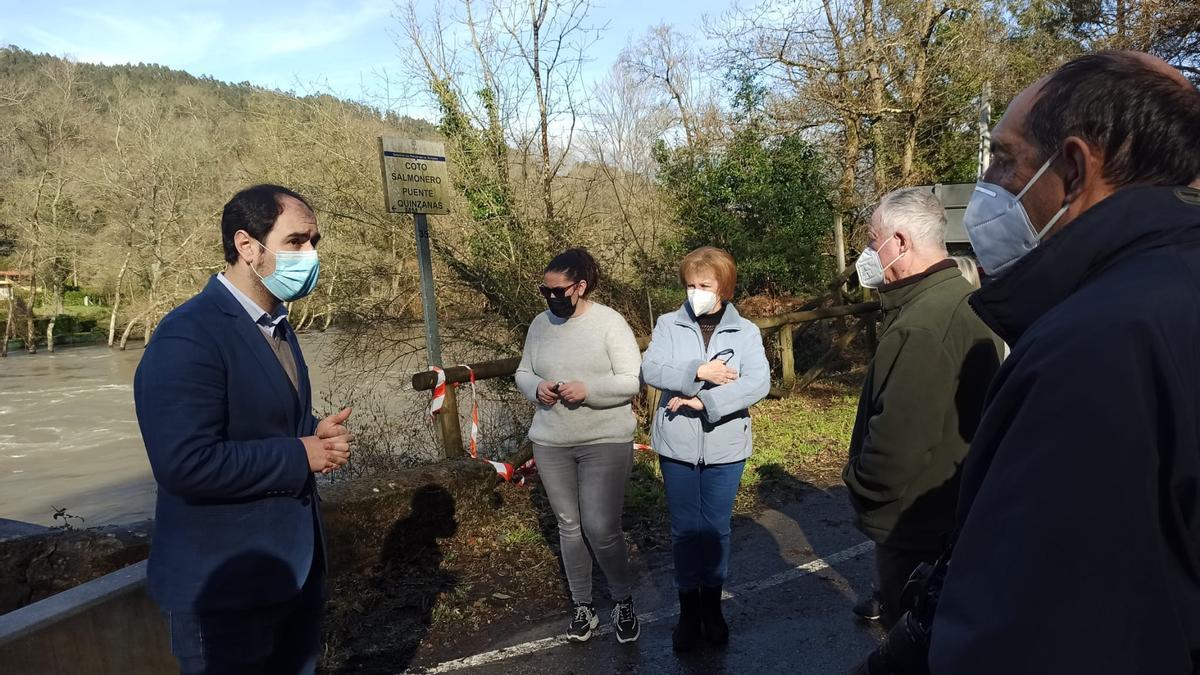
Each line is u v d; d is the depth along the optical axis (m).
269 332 2.06
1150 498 0.75
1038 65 11.91
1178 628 0.76
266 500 1.90
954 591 0.88
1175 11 8.88
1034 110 1.04
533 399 3.14
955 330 2.03
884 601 2.25
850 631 3.26
